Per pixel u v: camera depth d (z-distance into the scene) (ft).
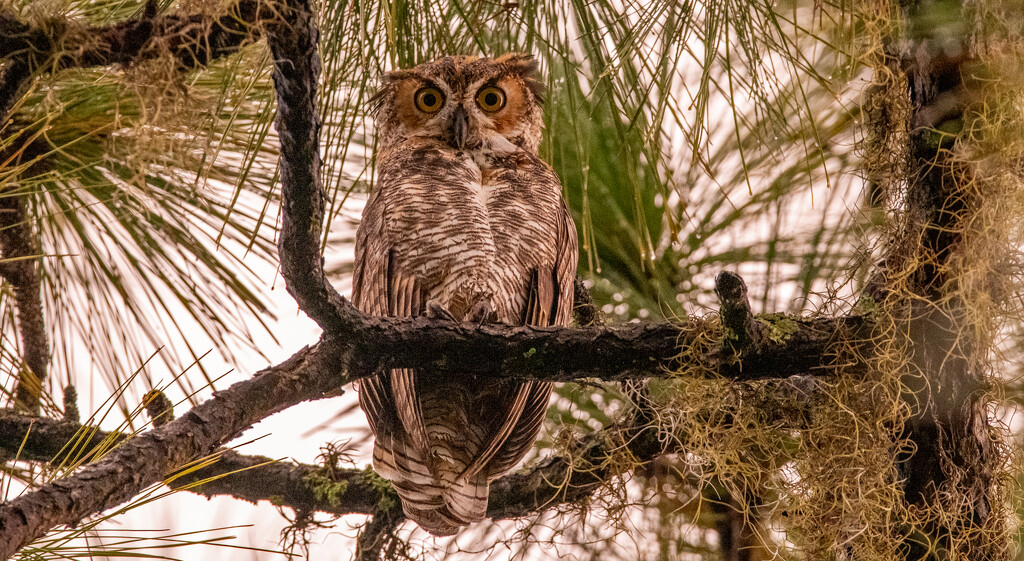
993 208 51.72
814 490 52.01
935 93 51.80
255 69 51.78
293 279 51.78
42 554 46.93
